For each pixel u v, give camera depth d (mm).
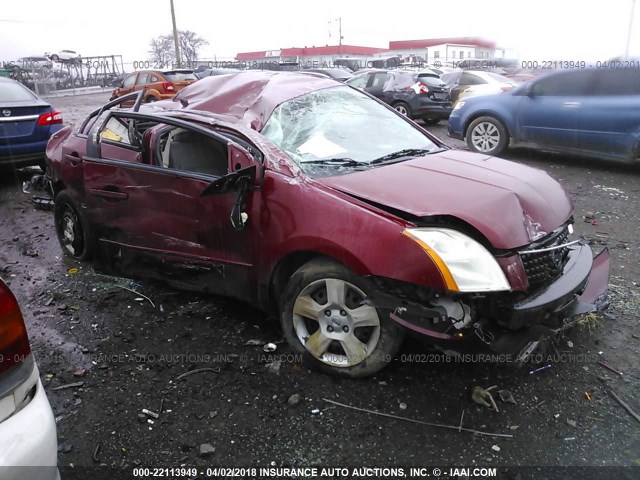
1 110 7281
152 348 3479
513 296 2746
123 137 4273
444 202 2934
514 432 2672
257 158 3254
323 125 3873
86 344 3551
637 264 4629
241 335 3602
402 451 2564
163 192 3627
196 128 3500
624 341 3432
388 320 2889
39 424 1750
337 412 2830
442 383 3045
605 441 2607
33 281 4578
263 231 3201
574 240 3475
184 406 2910
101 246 4172
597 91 7973
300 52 63656
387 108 4445
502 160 3863
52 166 4938
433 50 54156
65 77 37500
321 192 3033
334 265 2984
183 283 3795
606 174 7965
